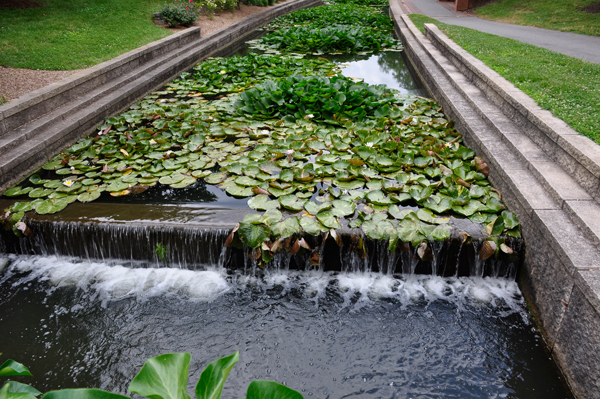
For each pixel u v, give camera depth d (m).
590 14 11.57
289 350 2.59
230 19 13.50
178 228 3.24
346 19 15.52
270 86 6.36
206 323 2.81
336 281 3.21
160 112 5.77
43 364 2.52
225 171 4.25
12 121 4.42
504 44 7.54
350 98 5.91
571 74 5.12
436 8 18.84
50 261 3.46
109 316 2.88
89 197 3.72
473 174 3.82
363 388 2.34
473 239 3.06
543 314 2.66
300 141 4.69
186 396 1.09
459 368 2.47
